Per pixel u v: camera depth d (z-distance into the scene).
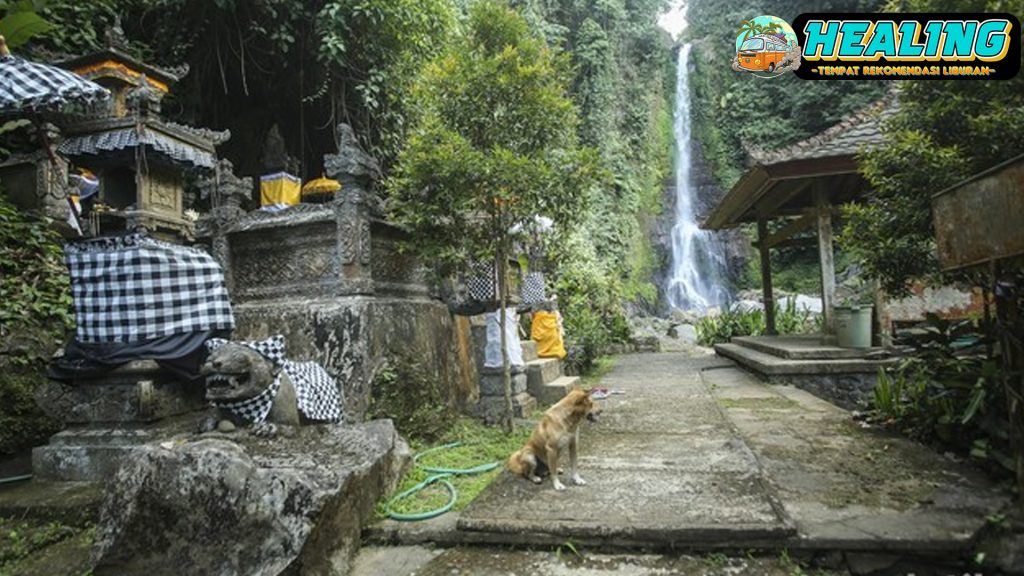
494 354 5.41
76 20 6.37
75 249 3.79
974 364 3.72
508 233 4.76
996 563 2.39
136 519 2.58
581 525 2.73
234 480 2.55
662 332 16.00
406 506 3.20
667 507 2.90
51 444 3.69
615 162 19.00
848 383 6.54
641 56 23.27
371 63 8.29
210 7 7.56
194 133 4.20
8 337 4.28
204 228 5.38
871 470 3.41
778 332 12.03
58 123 3.97
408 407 4.70
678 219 22.16
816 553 2.54
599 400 6.23
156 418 3.68
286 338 4.75
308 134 10.13
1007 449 3.11
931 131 4.32
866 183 8.57
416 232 4.67
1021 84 3.95
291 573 2.37
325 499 2.53
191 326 3.78
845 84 19.52
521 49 4.66
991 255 2.78
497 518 2.85
